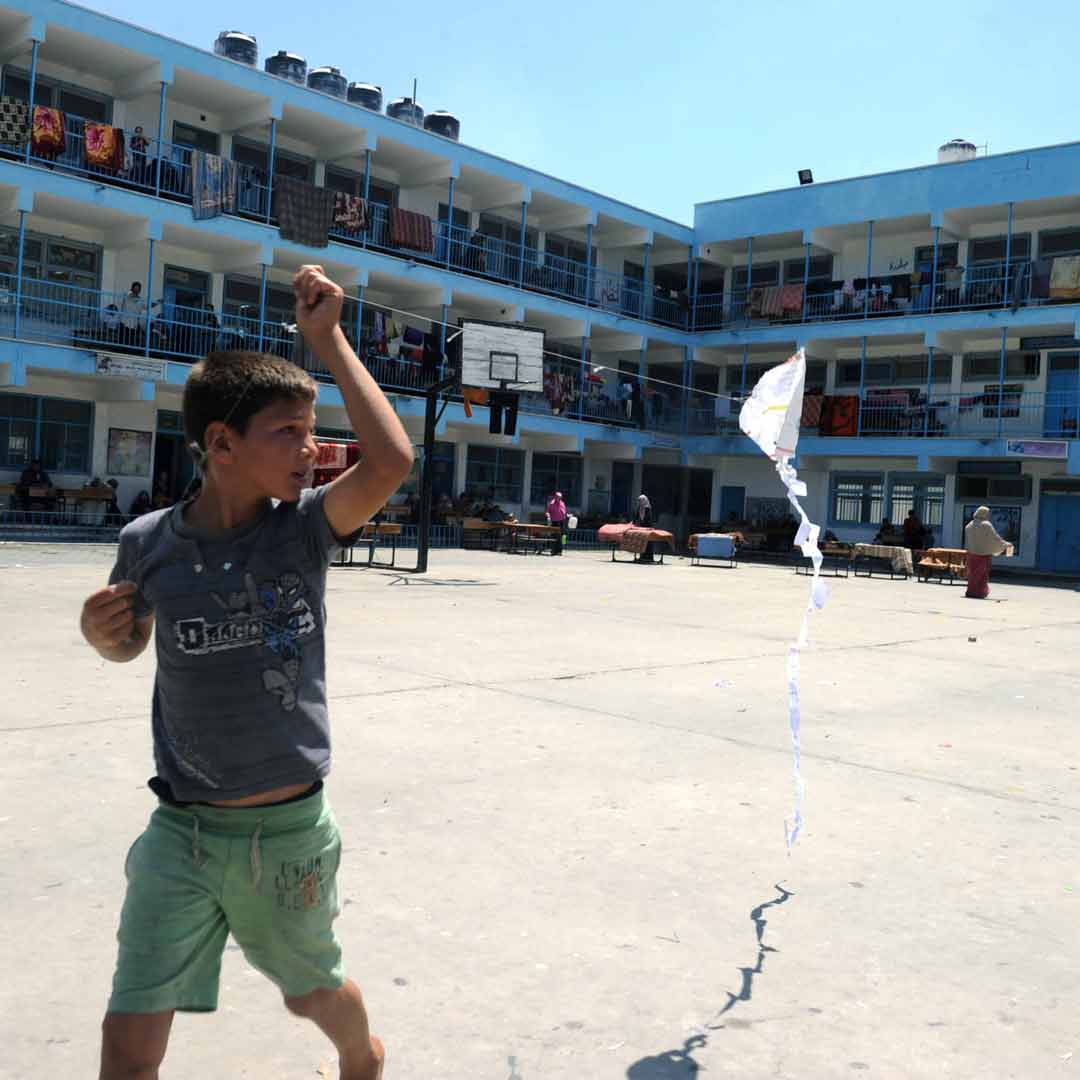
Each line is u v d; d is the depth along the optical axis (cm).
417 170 3272
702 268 4181
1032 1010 308
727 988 315
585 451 3853
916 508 3581
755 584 2109
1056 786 570
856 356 3731
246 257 2789
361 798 480
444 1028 284
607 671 879
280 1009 294
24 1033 271
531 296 3428
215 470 189
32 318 2547
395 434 191
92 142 2455
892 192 3466
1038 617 1661
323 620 202
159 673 198
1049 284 3150
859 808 509
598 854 425
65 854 394
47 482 2486
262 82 2714
